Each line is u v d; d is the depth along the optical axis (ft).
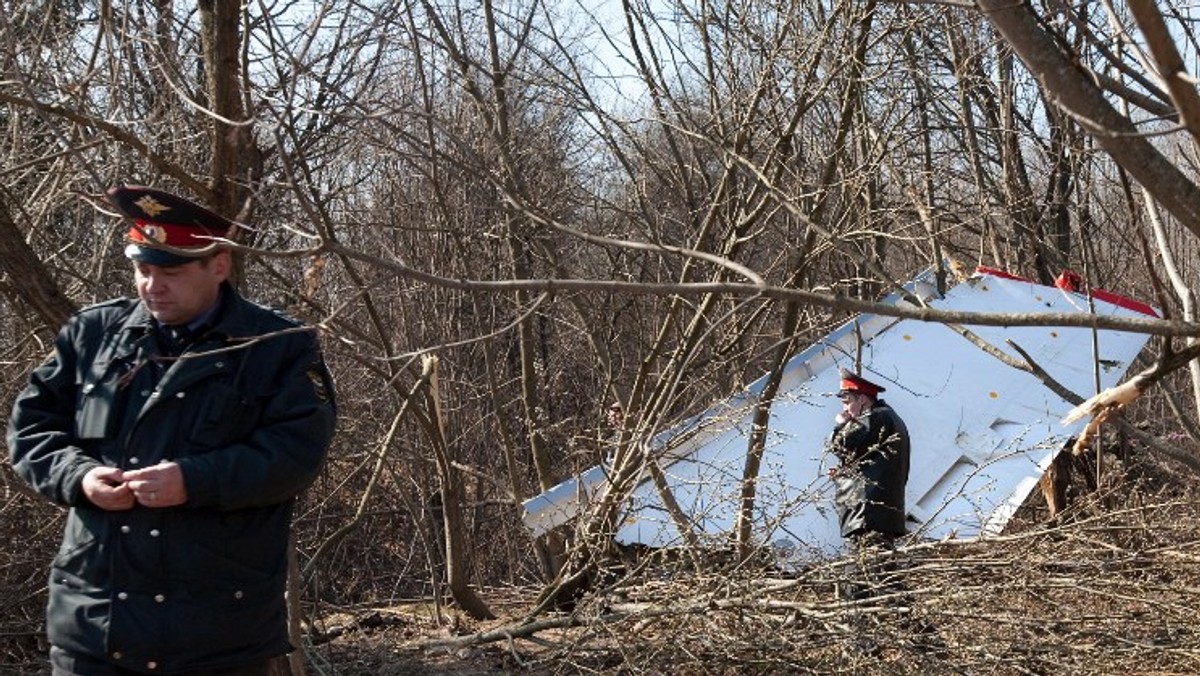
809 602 20.17
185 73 18.81
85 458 10.53
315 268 17.99
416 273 8.89
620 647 19.29
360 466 25.43
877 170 24.48
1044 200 30.91
